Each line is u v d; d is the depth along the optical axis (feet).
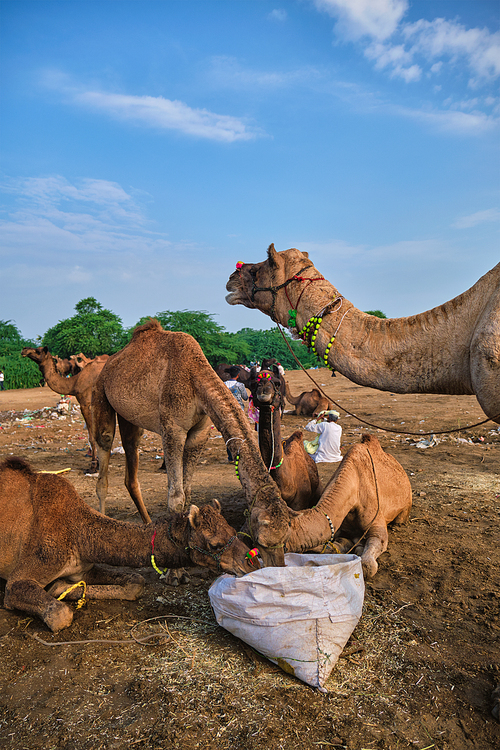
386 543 17.25
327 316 14.65
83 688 10.78
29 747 9.24
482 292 12.93
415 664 11.39
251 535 12.91
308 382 89.51
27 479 14.69
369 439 20.21
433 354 13.42
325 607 11.08
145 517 20.26
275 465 19.17
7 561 14.30
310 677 10.62
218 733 9.39
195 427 17.61
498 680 10.87
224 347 179.93
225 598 11.71
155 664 11.50
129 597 14.56
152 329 19.25
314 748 9.07
